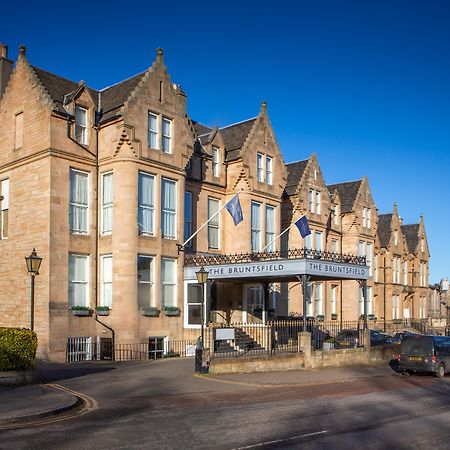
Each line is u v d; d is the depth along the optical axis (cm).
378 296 5616
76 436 1212
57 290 2773
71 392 1775
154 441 1188
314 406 1702
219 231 3619
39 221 2831
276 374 2445
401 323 5628
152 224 3058
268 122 3847
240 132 3809
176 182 3194
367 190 5438
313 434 1298
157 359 2867
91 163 2984
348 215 5156
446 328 5544
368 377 2575
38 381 1939
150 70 3083
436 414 1627
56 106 2862
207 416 1478
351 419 1505
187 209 3391
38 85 2905
